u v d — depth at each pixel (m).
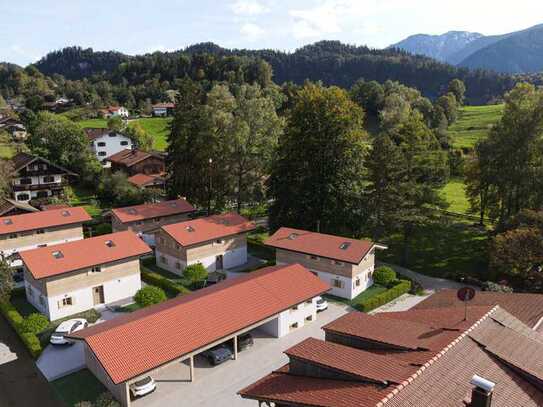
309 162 52.22
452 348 19.36
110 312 38.72
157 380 27.98
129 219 54.47
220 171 61.75
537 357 20.20
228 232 49.09
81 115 152.62
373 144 50.03
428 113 113.94
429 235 55.34
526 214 42.34
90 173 83.94
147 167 88.00
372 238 55.16
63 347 32.53
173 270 47.81
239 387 27.14
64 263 37.91
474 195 53.59
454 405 16.17
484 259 47.81
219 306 30.88
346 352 20.34
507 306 26.83
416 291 42.00
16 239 49.12
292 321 34.31
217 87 74.56
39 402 26.30
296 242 44.47
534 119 45.38
